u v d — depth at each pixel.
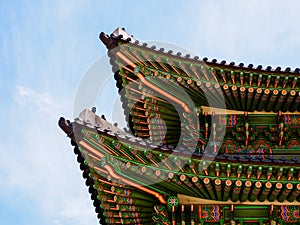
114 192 13.60
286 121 17.47
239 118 17.56
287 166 12.70
